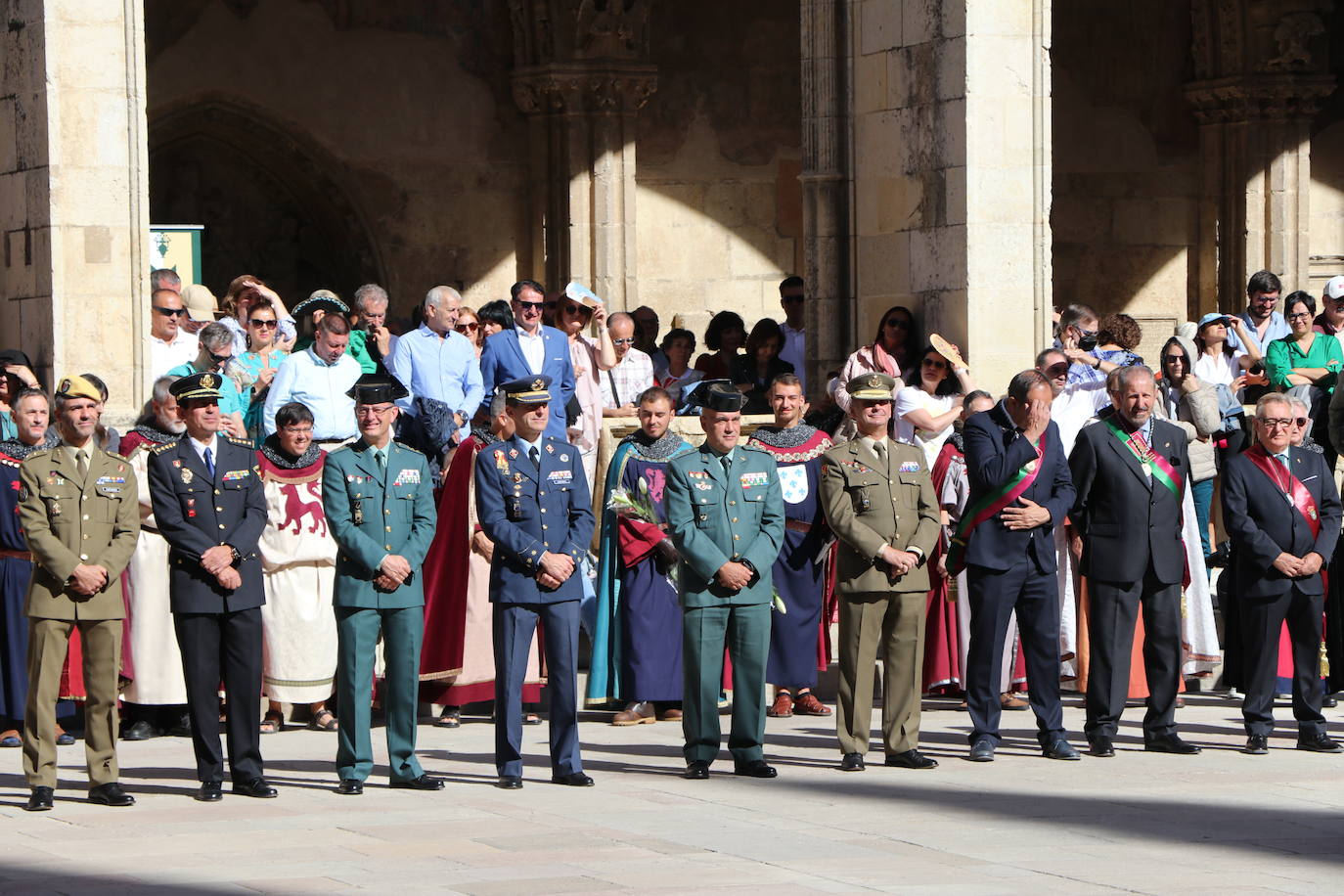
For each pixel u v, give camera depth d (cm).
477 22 2938
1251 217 3027
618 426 1981
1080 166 3094
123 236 1883
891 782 1348
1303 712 1502
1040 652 1460
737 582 1346
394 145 2911
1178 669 1498
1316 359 1975
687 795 1288
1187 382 1902
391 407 1323
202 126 2848
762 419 1948
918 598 1402
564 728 1333
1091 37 3088
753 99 3042
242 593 1283
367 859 1066
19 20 1897
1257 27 2998
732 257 3042
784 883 996
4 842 1130
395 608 1304
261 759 1321
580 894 967
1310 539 1495
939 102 1947
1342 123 3117
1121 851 1094
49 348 1864
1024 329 1933
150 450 1295
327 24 2875
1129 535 1471
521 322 1802
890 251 2034
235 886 992
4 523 1498
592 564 1778
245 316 1922
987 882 1002
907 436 1831
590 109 2875
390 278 2914
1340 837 1140
